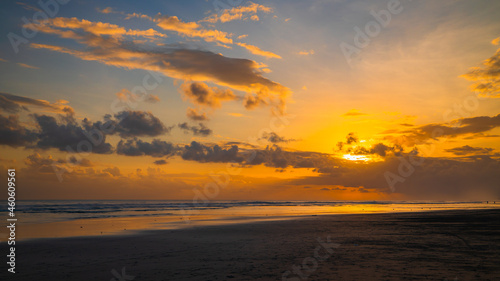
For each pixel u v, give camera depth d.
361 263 7.66
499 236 12.86
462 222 19.95
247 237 13.50
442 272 6.62
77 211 38.91
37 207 47.47
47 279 6.51
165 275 6.71
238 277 6.45
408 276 6.29
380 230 15.70
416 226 17.59
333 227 17.64
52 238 13.50
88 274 6.93
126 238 13.41
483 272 6.60
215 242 12.02
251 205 71.06
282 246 10.84
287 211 40.22
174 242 12.11
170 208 50.66
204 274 6.75
